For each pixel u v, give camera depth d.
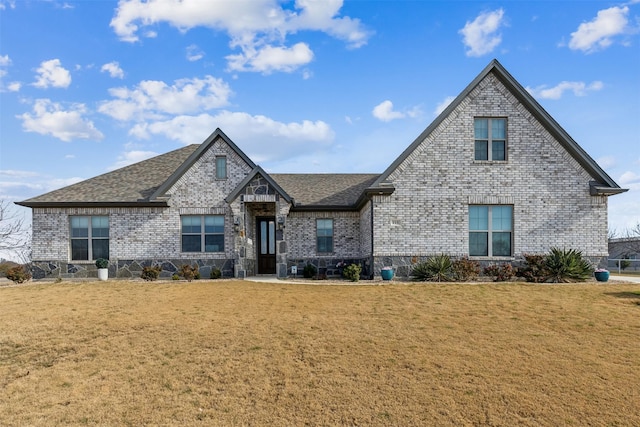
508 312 11.86
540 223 18.28
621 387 7.20
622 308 12.15
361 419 6.40
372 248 18.41
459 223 18.28
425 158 18.42
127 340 9.88
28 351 9.36
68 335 10.28
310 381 7.64
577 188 18.36
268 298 14.03
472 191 18.34
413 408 6.66
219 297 14.23
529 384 7.35
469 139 18.44
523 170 18.38
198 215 21.11
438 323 10.86
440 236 18.28
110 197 21.06
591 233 18.27
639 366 8.04
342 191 23.47
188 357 8.82
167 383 7.71
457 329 10.35
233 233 20.94
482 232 18.41
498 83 18.59
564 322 10.84
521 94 18.27
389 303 13.09
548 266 17.23
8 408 6.90
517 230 18.28
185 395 7.26
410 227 18.31
